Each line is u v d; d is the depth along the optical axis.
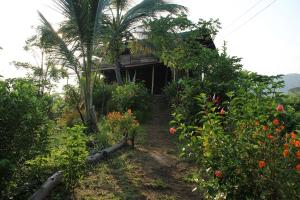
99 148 8.62
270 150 3.92
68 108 13.70
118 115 9.95
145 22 15.28
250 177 3.93
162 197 5.47
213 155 4.21
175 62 14.17
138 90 15.36
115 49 16.33
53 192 5.32
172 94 15.10
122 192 5.64
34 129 4.82
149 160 7.77
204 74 11.96
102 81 18.11
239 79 9.89
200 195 5.55
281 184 3.73
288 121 5.79
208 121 4.46
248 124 4.38
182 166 7.17
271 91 7.10
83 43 11.30
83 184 5.93
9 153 4.55
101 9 11.49
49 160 5.79
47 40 11.35
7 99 4.52
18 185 4.95
